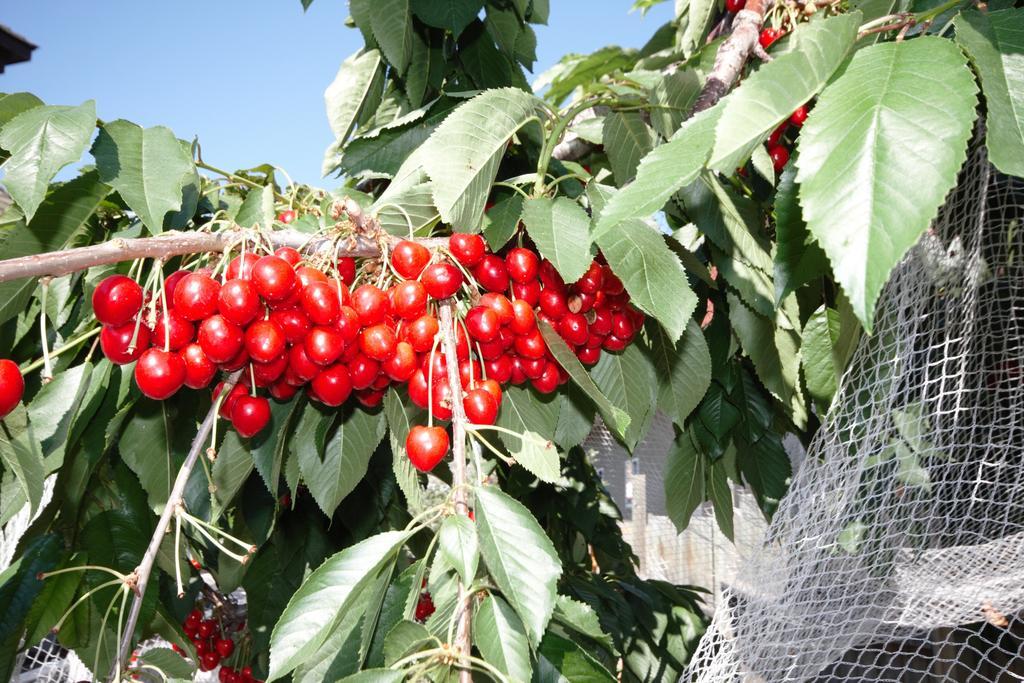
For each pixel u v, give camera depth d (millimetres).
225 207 2199
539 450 1377
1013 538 2105
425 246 1399
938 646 2598
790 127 2209
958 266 1921
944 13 1286
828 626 2002
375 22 2203
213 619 3723
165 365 1096
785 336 2096
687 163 844
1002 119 819
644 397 1871
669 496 2562
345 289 1278
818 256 1478
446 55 2439
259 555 2459
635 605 3607
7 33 4449
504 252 1648
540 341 1451
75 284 1740
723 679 1867
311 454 1662
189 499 1784
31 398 1724
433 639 1028
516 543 1007
